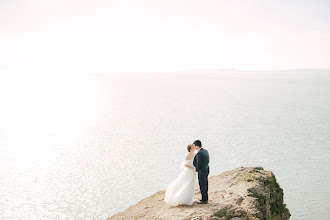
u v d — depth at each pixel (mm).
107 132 162250
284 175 83625
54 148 132000
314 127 150125
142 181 88250
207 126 165750
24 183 88625
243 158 103562
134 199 74938
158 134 152125
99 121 197750
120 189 82125
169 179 89625
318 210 59156
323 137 128625
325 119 171750
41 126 186875
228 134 143000
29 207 70875
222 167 94875
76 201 74312
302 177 81250
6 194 79625
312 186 73812
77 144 138000
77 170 100625
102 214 66562
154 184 85500
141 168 100625
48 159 115000
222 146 120938
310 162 95250
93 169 101312
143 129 166000
